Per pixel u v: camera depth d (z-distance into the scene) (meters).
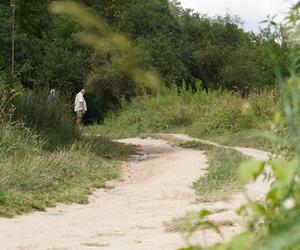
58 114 14.74
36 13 19.12
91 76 36.72
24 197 8.48
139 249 5.74
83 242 6.12
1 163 9.98
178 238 6.14
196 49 41.03
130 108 32.06
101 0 16.56
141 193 9.75
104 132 25.50
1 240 6.21
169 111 28.56
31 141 11.96
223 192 8.73
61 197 8.95
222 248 1.11
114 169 12.18
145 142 20.12
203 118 24.80
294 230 0.88
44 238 6.33
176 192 9.58
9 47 38.72
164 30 39.16
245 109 2.62
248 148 16.88
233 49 41.19
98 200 9.20
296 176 1.07
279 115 1.63
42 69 39.53
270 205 1.29
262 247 0.91
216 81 39.06
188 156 15.02
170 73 36.44
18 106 13.70
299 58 1.36
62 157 11.38
